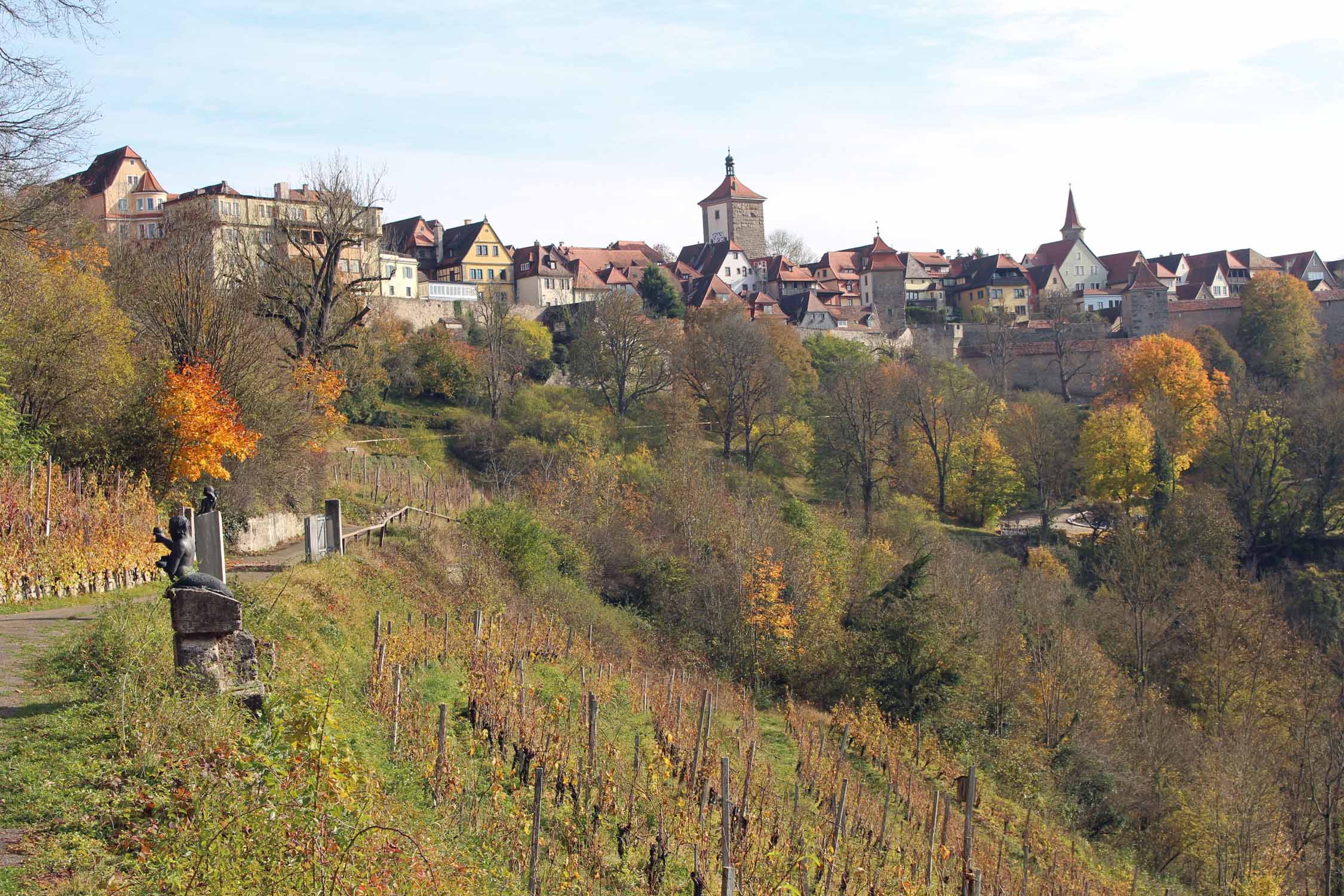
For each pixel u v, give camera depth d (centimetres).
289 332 5047
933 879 2452
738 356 8206
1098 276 15825
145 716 1245
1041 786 3581
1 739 1195
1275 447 7212
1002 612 4650
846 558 5006
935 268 15738
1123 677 4606
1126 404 9088
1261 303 12112
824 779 2845
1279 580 6494
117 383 3219
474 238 11956
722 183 15625
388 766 1614
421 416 7594
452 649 2570
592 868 1697
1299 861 3597
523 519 3997
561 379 9288
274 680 1598
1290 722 4388
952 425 8269
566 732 2258
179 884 946
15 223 2806
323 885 998
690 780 2227
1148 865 3509
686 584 4566
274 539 3534
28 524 2159
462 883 1248
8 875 925
